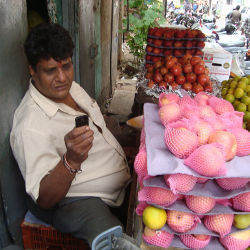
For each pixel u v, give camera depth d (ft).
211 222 4.85
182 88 10.64
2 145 6.11
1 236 6.71
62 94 6.10
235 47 19.35
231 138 4.65
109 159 7.13
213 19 36.99
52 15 8.99
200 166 4.28
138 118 9.60
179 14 37.86
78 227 5.98
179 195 4.97
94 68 14.40
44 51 5.54
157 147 4.99
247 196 4.68
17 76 6.44
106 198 6.75
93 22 13.41
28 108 5.97
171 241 5.15
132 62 25.21
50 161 5.77
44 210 6.53
